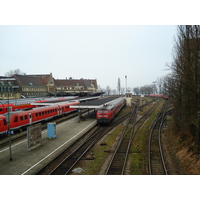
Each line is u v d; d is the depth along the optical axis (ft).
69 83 380.58
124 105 176.55
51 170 43.57
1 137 72.64
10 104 120.37
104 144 61.82
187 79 48.67
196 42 41.55
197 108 50.78
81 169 43.21
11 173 41.06
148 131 81.25
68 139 67.62
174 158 49.88
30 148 55.98
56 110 112.68
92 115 126.82
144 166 45.09
